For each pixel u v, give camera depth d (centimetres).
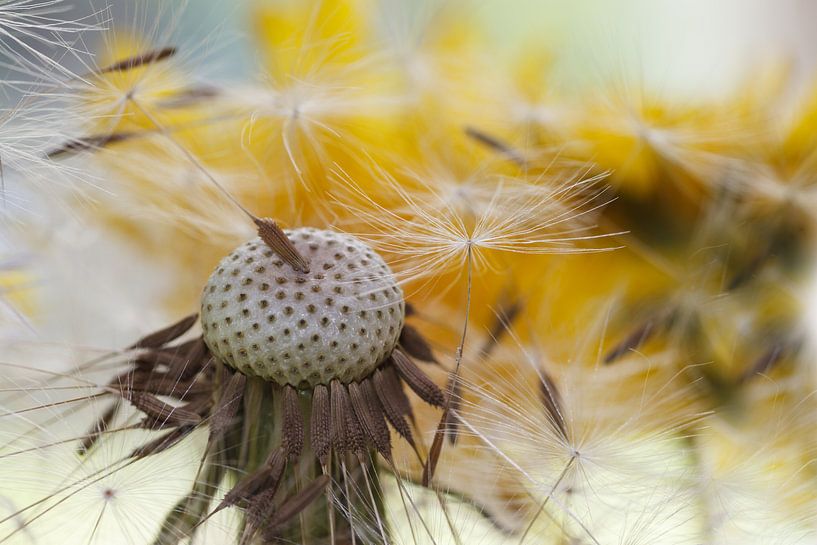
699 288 15
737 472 15
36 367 15
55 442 14
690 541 14
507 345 15
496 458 14
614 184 15
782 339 15
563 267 15
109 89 15
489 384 15
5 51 14
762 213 15
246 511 13
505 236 14
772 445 15
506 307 15
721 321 15
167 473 14
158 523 14
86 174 15
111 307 15
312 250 13
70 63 15
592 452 14
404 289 15
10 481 14
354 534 13
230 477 13
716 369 15
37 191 15
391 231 15
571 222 15
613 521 14
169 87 15
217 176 15
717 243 15
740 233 15
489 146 15
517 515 14
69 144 15
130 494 14
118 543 14
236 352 13
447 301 15
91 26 14
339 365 13
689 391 15
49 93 14
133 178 15
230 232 15
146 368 14
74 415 14
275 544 13
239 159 15
